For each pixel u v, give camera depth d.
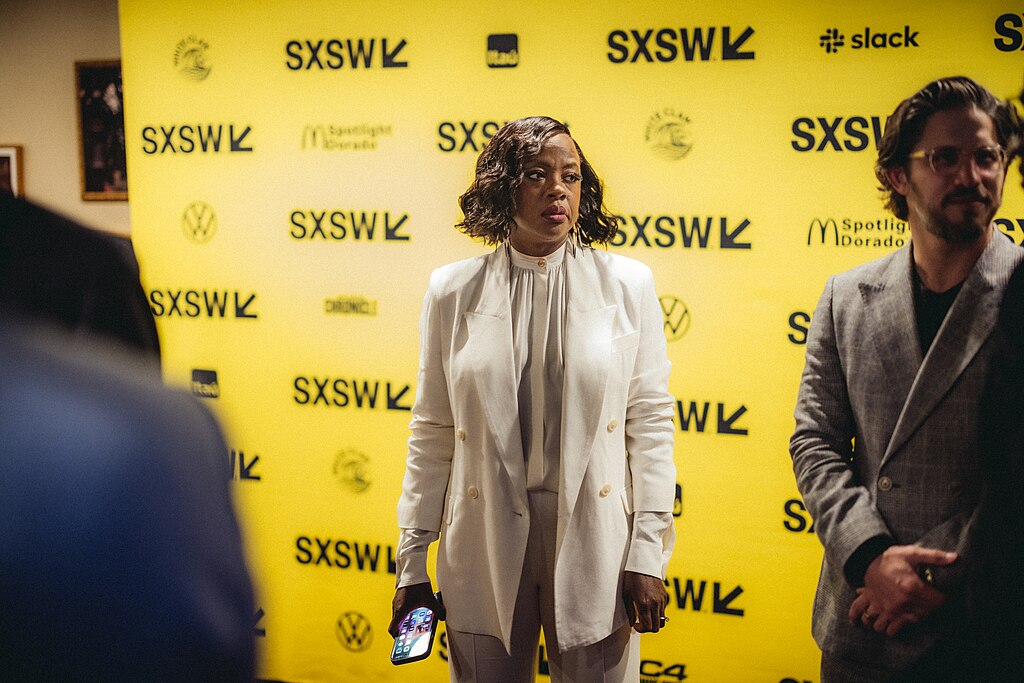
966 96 1.67
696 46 2.19
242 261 2.53
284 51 2.43
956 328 1.64
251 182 2.49
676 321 2.28
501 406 1.64
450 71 2.34
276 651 2.63
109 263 0.53
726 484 2.29
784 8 2.12
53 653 0.43
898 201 1.76
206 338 2.58
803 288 2.20
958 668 1.68
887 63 2.08
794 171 2.17
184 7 2.47
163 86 2.51
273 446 2.57
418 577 1.75
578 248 1.73
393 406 2.49
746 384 2.25
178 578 0.46
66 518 0.44
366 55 2.38
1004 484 1.61
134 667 0.44
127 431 0.47
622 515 1.70
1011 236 2.03
